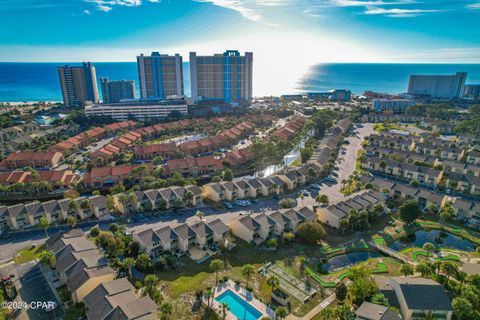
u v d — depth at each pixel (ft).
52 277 305.73
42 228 382.42
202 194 497.46
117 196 445.37
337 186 537.65
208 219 421.18
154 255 337.52
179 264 327.67
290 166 633.61
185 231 358.02
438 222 422.41
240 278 305.94
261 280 303.89
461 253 354.13
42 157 625.82
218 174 586.45
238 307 267.59
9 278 301.43
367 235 390.63
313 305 271.69
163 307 236.02
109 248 331.36
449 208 427.74
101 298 248.52
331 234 391.24
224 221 416.26
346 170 614.34
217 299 276.41
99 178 529.86
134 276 304.91
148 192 453.17
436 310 248.93
